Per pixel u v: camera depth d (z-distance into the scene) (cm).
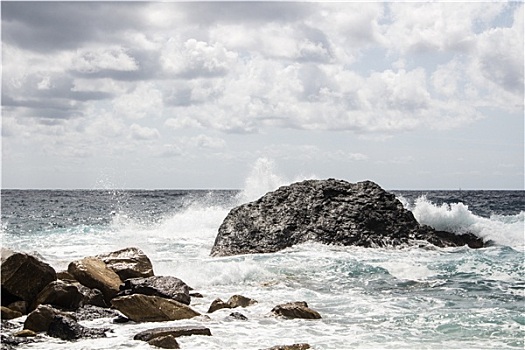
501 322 1243
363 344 1091
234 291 1577
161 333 1112
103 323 1227
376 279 1716
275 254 2111
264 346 1069
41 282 1348
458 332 1173
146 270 1608
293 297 1501
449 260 1962
